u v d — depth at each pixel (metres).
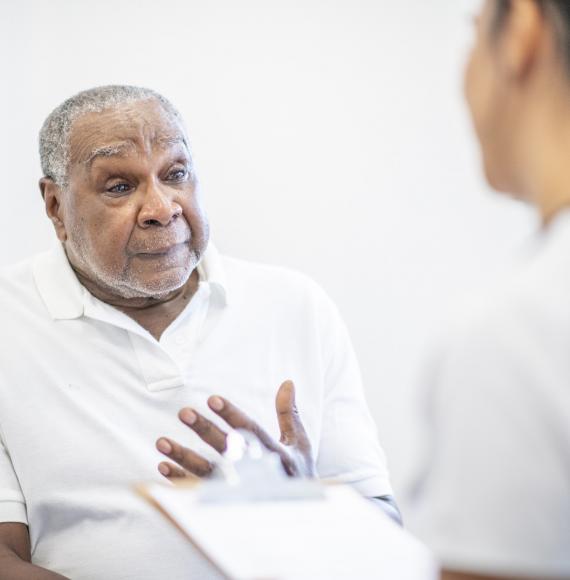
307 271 2.17
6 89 2.16
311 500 0.91
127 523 1.48
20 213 2.16
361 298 2.16
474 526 0.56
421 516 0.60
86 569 1.46
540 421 0.55
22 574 1.36
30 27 2.16
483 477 0.56
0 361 1.55
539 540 0.55
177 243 1.53
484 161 0.65
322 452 1.62
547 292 0.57
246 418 1.19
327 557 0.76
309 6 2.15
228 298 1.66
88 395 1.54
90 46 2.17
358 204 2.16
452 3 2.06
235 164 2.17
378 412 2.14
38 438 1.51
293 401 1.28
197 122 2.17
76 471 1.50
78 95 1.58
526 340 0.56
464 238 2.12
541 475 0.54
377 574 0.73
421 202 2.14
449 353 0.58
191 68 2.17
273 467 0.97
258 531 0.81
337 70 2.16
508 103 0.61
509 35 0.60
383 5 2.13
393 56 2.14
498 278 0.62
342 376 1.69
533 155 0.61
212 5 2.15
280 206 2.17
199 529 0.81
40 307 1.60
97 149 1.51
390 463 2.11
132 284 1.54
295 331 1.67
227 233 2.16
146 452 1.52
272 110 2.16
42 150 1.61
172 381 1.56
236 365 1.61
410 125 2.14
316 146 2.16
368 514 0.87
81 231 1.55
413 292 2.15
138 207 1.51
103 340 1.57
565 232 0.59
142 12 2.16
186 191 1.56
